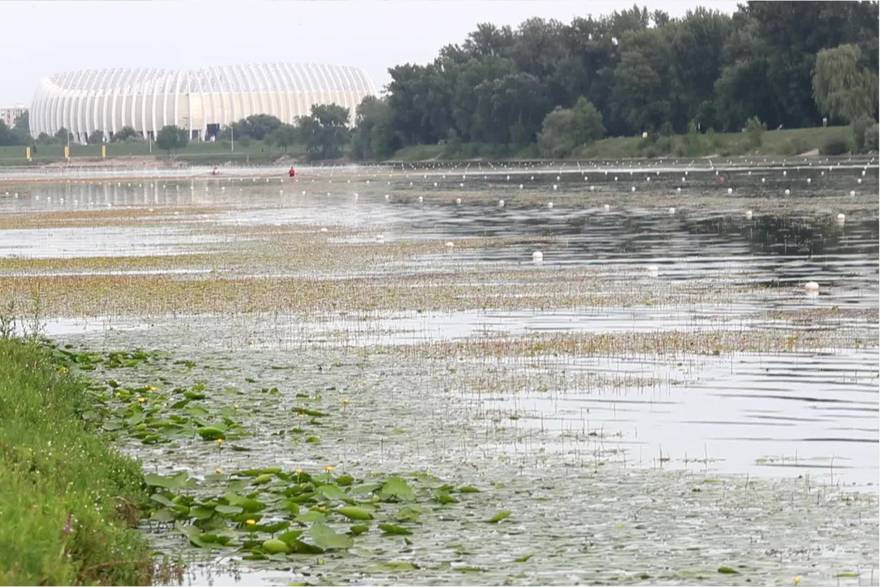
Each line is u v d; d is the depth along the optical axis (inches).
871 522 1285.7
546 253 4052.7
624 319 2630.4
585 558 1189.1
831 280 3218.5
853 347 2260.1
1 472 1249.4
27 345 2057.1
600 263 3718.0
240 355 2325.3
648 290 3078.2
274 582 1154.0
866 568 1151.0
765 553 1195.3
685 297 2945.4
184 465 1578.5
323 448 1646.2
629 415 1787.6
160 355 2333.9
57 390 1850.4
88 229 5654.5
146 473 1510.8
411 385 2021.4
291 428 1755.7
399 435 1704.0
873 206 5989.2
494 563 1181.1
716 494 1395.2
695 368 2103.8
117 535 1214.3
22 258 4185.5
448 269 3624.5
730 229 4852.4
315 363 2226.9
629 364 2146.9
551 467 1524.4
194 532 1295.5
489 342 2383.1
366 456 1599.4
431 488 1439.5
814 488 1413.6
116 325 2704.2
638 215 5772.6
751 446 1606.8
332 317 2743.6
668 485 1434.5
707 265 3622.0
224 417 1808.6
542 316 2694.4
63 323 2746.1
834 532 1254.3
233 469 1553.9
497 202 7249.0
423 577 1149.7
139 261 4005.9
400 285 3257.9
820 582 1117.7
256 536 1283.2
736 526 1278.3
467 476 1492.4
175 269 3742.6
